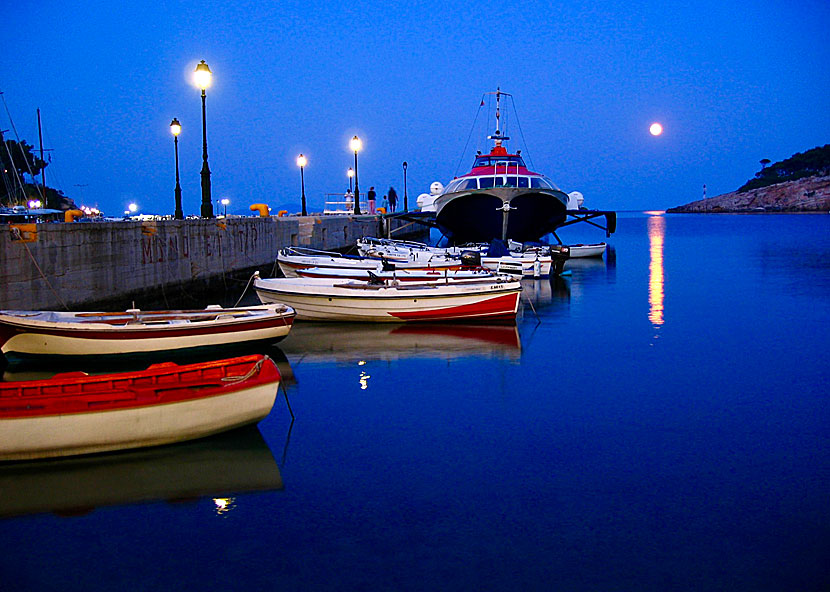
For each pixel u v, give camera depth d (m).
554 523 6.86
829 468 8.27
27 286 14.66
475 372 12.91
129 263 18.95
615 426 9.79
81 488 7.71
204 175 24.88
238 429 9.16
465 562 6.14
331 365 13.42
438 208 41.19
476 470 8.16
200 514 7.09
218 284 25.41
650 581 5.87
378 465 8.31
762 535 6.64
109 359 12.52
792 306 21.91
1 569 6.08
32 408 7.82
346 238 47.62
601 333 17.05
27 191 60.56
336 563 6.14
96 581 5.89
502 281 18.72
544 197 38.44
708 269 35.97
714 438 9.31
